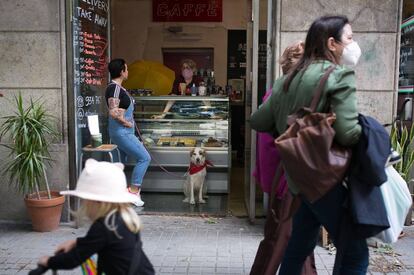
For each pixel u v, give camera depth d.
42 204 4.52
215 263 3.91
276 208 3.22
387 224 2.41
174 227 4.81
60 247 2.16
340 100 2.34
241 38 8.41
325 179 2.33
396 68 4.60
